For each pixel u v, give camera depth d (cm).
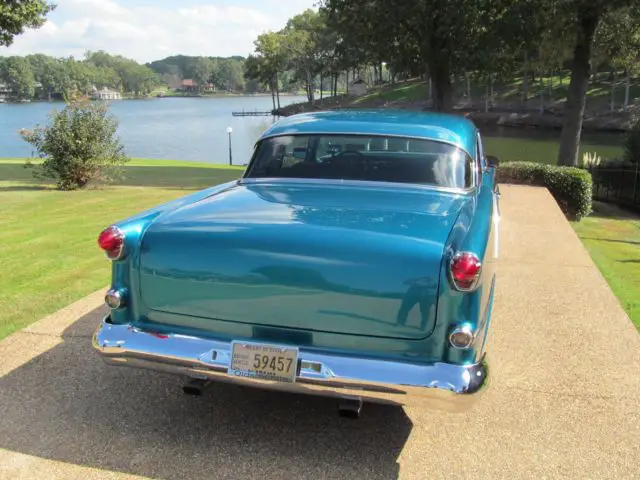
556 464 288
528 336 441
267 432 313
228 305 275
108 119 1553
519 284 566
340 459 290
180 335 283
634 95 7800
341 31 2117
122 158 1617
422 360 257
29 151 4997
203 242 277
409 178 355
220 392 355
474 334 252
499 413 334
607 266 750
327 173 368
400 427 320
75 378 368
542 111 7888
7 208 1066
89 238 773
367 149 370
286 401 346
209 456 290
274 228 276
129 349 284
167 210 318
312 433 312
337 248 261
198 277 276
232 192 350
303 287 262
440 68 1900
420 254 254
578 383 369
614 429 319
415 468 284
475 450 299
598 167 2062
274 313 269
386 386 253
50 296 521
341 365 258
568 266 629
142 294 289
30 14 1436
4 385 357
